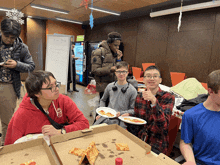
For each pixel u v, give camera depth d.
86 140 0.90
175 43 5.18
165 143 1.37
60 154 0.77
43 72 1.02
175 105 2.09
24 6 5.56
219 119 1.02
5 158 0.74
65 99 1.23
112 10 5.68
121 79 1.84
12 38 1.69
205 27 4.45
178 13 5.00
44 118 1.15
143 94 1.30
